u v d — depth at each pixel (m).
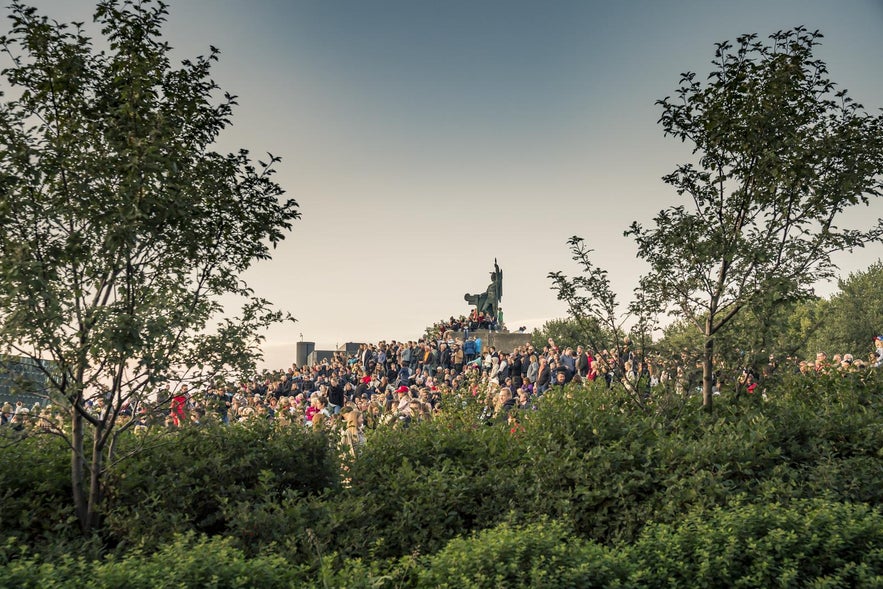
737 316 11.91
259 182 9.84
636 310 12.11
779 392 11.88
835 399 11.39
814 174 10.89
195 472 8.95
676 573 6.10
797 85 11.30
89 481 8.88
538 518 8.64
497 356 27.39
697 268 11.55
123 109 8.39
